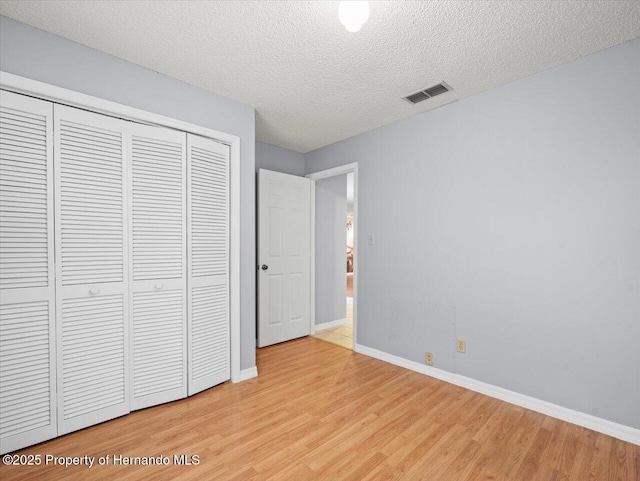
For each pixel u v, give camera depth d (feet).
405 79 6.82
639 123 5.39
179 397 6.81
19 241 5.08
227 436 5.58
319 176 12.00
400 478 4.61
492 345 7.19
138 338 6.32
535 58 6.01
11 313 5.02
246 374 8.07
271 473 4.68
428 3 4.57
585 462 4.97
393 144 9.30
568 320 6.14
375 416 6.29
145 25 5.15
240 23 5.08
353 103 8.04
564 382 6.19
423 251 8.52
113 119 6.02
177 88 6.86
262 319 10.68
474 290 7.49
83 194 5.67
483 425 5.99
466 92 7.40
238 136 7.93
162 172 6.61
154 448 5.23
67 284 5.51
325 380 8.03
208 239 7.39
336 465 4.86
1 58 4.94
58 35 5.42
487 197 7.27
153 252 6.49
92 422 5.77
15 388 5.05
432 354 8.30
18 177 5.08
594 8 4.66
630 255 5.49
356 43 5.57
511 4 4.59
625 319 5.53
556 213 6.29
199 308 7.18
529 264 6.64
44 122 5.30
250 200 8.26
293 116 8.89
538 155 6.51
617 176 5.61
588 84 5.90
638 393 5.41
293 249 11.73
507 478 4.63
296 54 5.93
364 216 10.12
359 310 10.22
